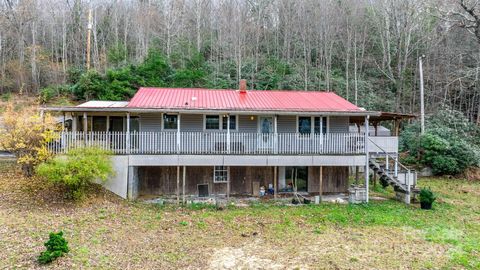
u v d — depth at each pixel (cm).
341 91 3434
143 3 5000
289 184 1795
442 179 2291
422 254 966
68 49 4434
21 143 1363
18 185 1378
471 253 977
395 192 1697
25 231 974
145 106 1450
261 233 1131
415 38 3600
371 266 878
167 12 4644
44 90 3228
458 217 1371
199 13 4366
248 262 893
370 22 3875
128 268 818
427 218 1344
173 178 1692
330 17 3744
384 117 1859
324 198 1659
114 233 1053
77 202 1279
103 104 1677
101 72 3609
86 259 841
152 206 1409
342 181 1828
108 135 1455
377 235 1131
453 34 3209
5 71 3684
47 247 827
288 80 3491
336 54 3838
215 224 1209
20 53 3781
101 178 1333
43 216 1120
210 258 912
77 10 4609
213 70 3656
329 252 973
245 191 1739
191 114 1670
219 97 1784
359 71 3756
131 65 3291
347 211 1412
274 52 4153
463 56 3092
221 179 1733
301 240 1072
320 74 3625
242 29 3925
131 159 1465
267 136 1612
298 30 4097
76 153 1312
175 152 1488
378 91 3491
